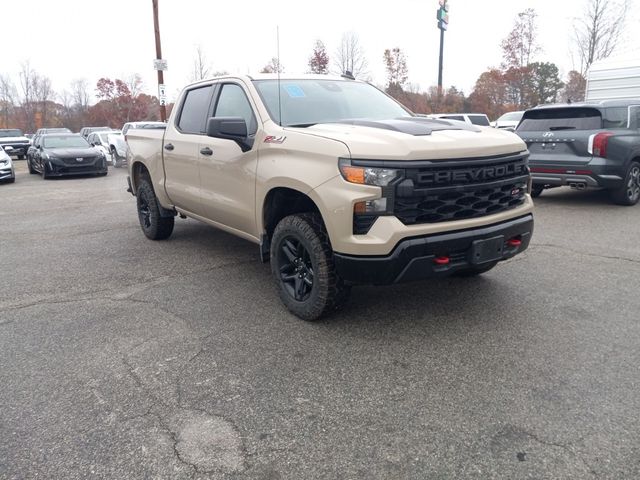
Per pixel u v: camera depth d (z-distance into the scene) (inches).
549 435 101.0
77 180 640.4
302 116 172.9
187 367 131.2
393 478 91.0
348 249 134.4
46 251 253.6
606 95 560.4
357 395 116.8
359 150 132.0
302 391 119.0
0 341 148.6
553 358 131.5
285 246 160.4
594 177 315.6
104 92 1978.3
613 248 233.1
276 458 96.8
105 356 138.1
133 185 276.5
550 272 199.6
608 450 96.3
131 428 106.3
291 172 147.6
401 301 172.1
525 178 158.1
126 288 193.6
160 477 92.4
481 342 141.3
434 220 136.4
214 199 195.8
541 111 342.0
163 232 265.6
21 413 112.3
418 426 105.2
